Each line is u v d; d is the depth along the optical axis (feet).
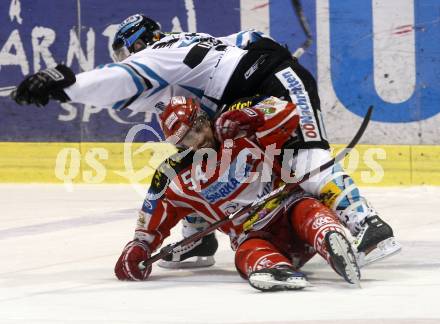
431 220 52.24
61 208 60.29
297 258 36.22
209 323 28.22
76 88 34.47
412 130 68.59
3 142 72.79
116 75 35.35
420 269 37.40
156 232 37.09
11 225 53.98
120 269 36.50
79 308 31.24
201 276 37.63
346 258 32.58
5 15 71.77
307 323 27.86
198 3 70.44
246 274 34.45
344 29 68.90
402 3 68.23
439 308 29.63
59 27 71.56
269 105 34.91
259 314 29.40
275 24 69.72
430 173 68.13
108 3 71.15
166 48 36.91
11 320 29.48
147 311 30.42
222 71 37.52
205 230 35.58
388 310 29.48
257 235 35.12
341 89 69.15
